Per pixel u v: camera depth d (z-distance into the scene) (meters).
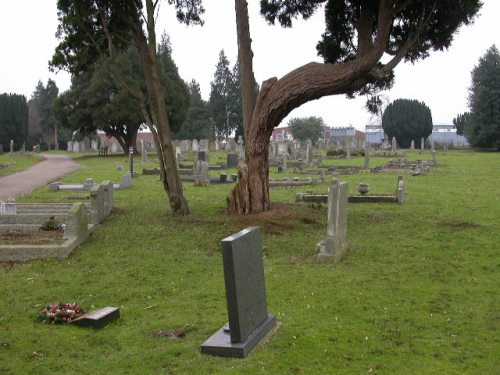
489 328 7.16
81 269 10.34
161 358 6.11
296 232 13.50
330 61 17.83
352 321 7.36
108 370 5.86
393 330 7.03
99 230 13.96
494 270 10.15
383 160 47.06
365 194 20.75
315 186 25.48
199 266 10.51
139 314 7.77
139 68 53.28
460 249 11.85
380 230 14.02
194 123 85.94
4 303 8.30
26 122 71.62
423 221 15.41
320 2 17.39
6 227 13.49
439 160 48.00
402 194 19.20
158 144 16.20
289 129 112.12
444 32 16.97
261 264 6.85
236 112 83.81
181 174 31.34
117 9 15.16
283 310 7.79
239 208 15.65
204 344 6.20
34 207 16.34
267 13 17.86
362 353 6.29
